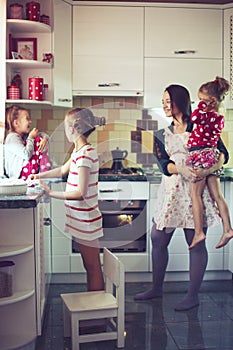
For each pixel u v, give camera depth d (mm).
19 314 2926
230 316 3543
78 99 4801
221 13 4574
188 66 4578
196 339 3127
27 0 4230
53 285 4266
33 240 2928
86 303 2875
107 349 2951
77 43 4492
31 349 2961
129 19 4523
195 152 3834
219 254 4375
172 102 3682
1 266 2785
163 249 3895
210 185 3957
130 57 4543
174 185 3537
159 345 3027
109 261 3002
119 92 4562
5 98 3947
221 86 4324
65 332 3129
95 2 4484
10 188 2887
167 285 4297
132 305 3771
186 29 4562
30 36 4270
